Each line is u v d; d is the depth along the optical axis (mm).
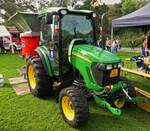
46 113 5629
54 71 6020
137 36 27656
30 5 33531
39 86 6344
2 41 21062
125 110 5758
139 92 6098
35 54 7527
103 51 5305
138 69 8352
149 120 5301
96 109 5801
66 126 4992
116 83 5152
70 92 4859
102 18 5156
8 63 13117
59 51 5637
